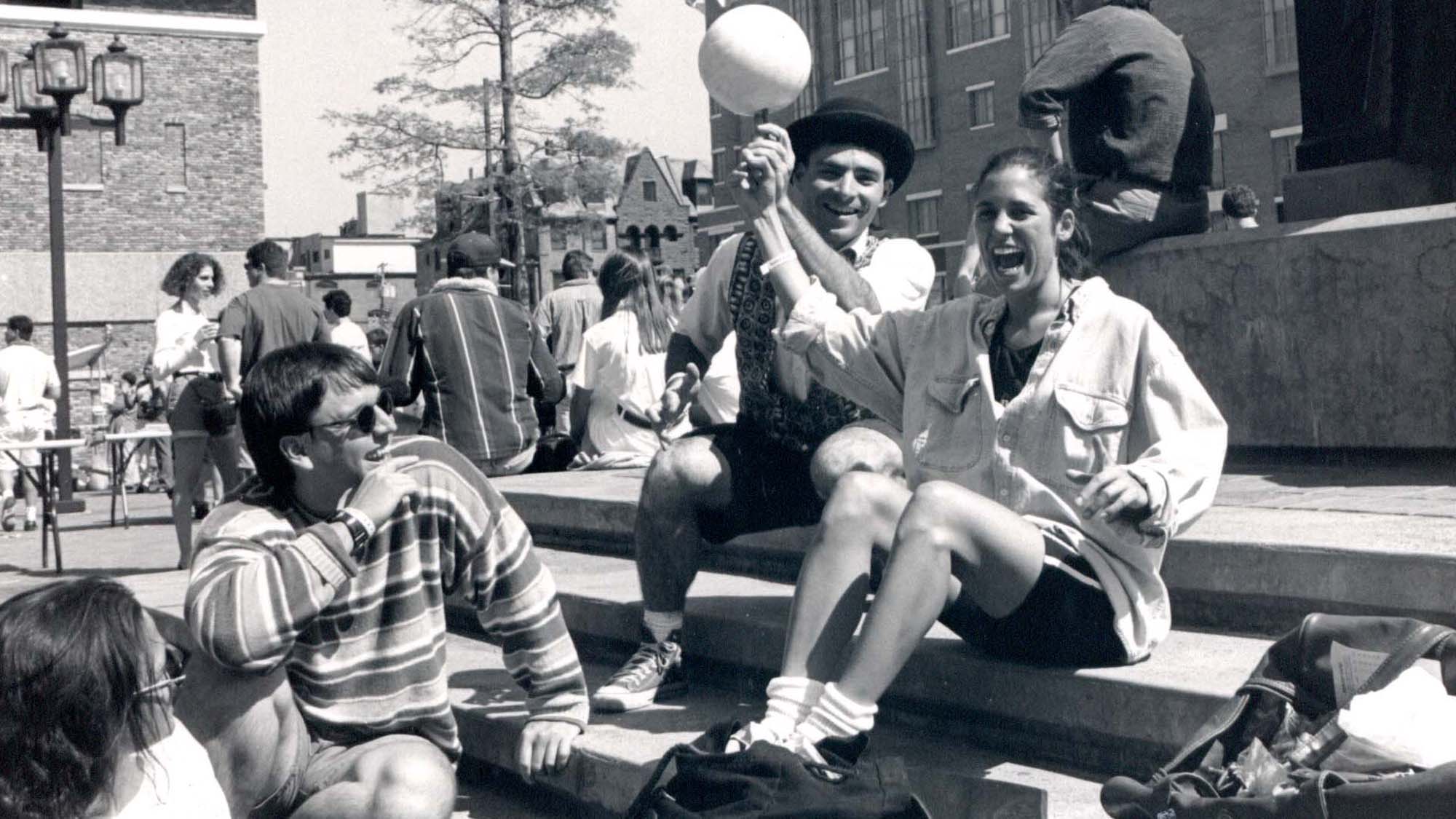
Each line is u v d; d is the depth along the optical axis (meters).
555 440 8.83
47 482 10.38
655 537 4.13
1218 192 36.69
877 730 3.79
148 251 31.19
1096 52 5.89
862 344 3.75
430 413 7.77
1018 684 3.44
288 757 3.32
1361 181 5.89
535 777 3.77
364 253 95.38
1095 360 3.38
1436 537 3.57
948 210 48.78
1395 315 5.13
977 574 3.24
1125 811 2.86
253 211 32.19
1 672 2.39
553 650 3.72
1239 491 4.78
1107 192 5.98
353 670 3.41
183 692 3.21
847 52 52.16
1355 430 5.28
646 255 8.77
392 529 3.43
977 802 3.00
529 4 35.41
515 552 3.64
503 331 7.80
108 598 2.49
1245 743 2.86
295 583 3.15
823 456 3.93
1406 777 2.50
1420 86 5.70
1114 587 3.31
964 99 47.94
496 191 36.28
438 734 3.49
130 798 2.50
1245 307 5.59
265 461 3.35
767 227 3.87
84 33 30.33
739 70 3.91
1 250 30.02
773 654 4.05
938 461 3.57
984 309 3.60
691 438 4.20
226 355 9.68
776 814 2.83
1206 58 36.69
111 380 30.48
